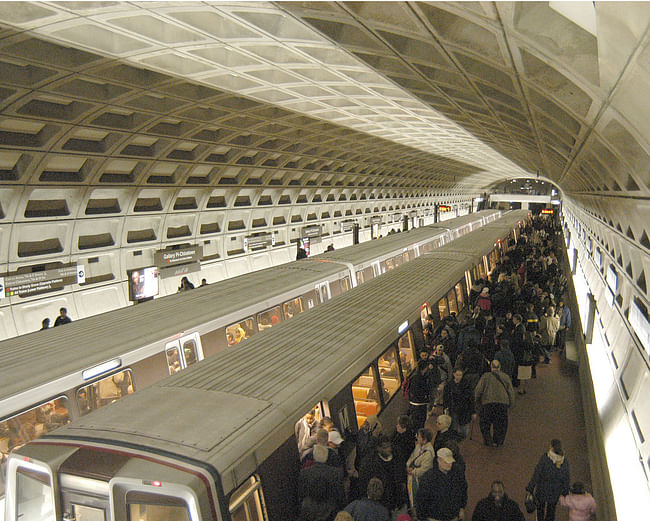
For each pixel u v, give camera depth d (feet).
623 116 18.06
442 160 134.82
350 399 25.72
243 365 24.97
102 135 54.19
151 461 16.55
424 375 31.01
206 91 51.52
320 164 99.50
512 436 32.94
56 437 18.35
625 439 27.40
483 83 32.94
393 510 24.81
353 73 45.16
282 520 19.16
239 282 47.39
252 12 30.96
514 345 38.75
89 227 64.39
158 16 31.68
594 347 44.29
